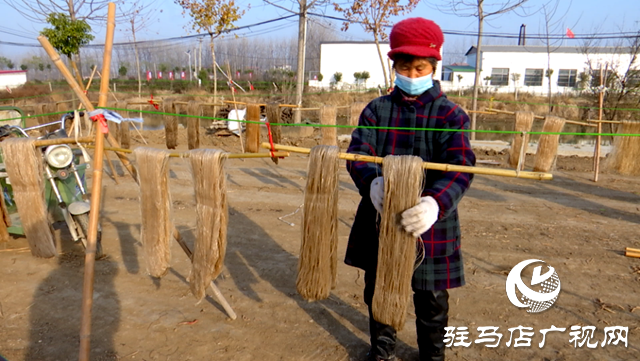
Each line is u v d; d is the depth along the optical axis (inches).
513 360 117.1
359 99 950.4
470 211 236.5
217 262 110.2
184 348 121.2
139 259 175.5
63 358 116.7
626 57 862.5
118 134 327.3
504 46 1305.4
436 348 103.8
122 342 123.4
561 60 1275.8
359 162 94.0
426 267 95.8
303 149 98.7
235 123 472.4
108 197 254.1
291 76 1272.1
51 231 123.3
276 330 129.9
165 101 260.2
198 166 106.4
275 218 224.2
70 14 472.1
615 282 159.2
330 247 101.0
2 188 169.8
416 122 93.7
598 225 217.3
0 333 127.0
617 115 642.2
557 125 234.1
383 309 92.4
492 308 141.6
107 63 99.2
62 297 147.0
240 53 2110.0
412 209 82.0
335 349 121.4
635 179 314.2
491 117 904.3
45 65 1818.4
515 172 82.4
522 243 193.2
